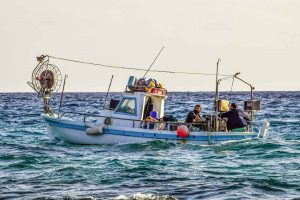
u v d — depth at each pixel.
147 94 51.28
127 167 40.62
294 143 54.84
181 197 31.31
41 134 71.50
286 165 41.81
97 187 33.84
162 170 39.53
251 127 54.47
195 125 51.47
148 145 50.31
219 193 32.22
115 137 51.00
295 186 33.97
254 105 53.81
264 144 51.66
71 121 52.19
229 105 54.47
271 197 31.23
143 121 50.41
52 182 35.34
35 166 41.62
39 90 53.31
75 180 35.94
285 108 157.50
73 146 52.34
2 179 36.31
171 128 51.41
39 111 138.62
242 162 43.50
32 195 31.56
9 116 114.31
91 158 45.09
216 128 51.34
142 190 32.97
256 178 36.41
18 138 64.75
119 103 52.09
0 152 49.25
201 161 43.91
